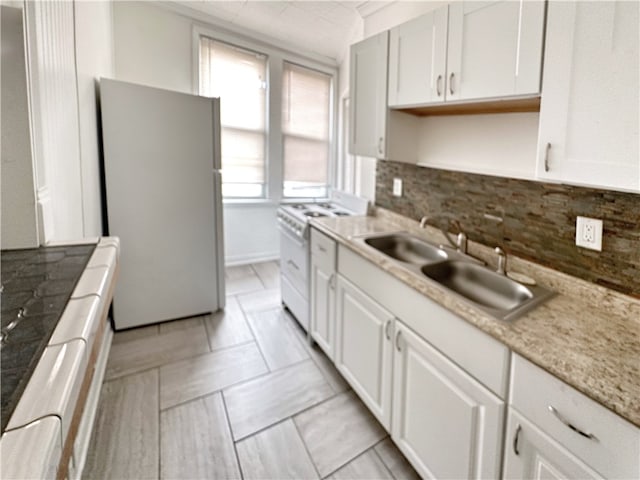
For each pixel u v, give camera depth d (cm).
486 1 137
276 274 400
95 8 248
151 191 264
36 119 125
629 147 95
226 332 276
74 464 144
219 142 286
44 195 132
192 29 350
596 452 87
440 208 213
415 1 223
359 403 204
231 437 177
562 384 93
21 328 71
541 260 154
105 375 220
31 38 121
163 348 251
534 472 104
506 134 173
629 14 92
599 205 130
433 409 141
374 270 176
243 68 386
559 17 108
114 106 242
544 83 114
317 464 164
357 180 352
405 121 214
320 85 435
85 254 119
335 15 321
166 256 277
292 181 440
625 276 124
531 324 115
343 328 210
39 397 52
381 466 164
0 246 121
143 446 170
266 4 318
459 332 126
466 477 127
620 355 98
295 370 232
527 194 159
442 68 161
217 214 295
